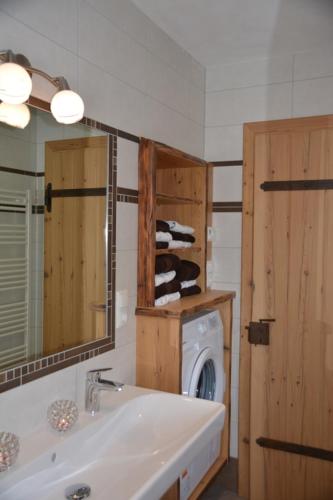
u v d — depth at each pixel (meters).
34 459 1.26
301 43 2.39
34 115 1.47
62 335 1.62
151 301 2.01
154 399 1.70
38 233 1.53
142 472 1.35
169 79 2.30
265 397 2.57
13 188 1.44
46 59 1.48
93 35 1.71
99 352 1.77
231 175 2.68
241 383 2.64
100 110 1.76
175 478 1.28
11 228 1.44
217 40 2.35
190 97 2.55
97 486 1.33
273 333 2.55
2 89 1.21
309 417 2.48
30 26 1.41
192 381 2.14
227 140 2.69
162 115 2.24
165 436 1.54
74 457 1.41
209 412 1.58
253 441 2.59
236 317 2.68
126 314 1.94
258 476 2.58
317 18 2.12
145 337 2.02
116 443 1.57
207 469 2.45
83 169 1.69
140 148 2.00
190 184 2.63
